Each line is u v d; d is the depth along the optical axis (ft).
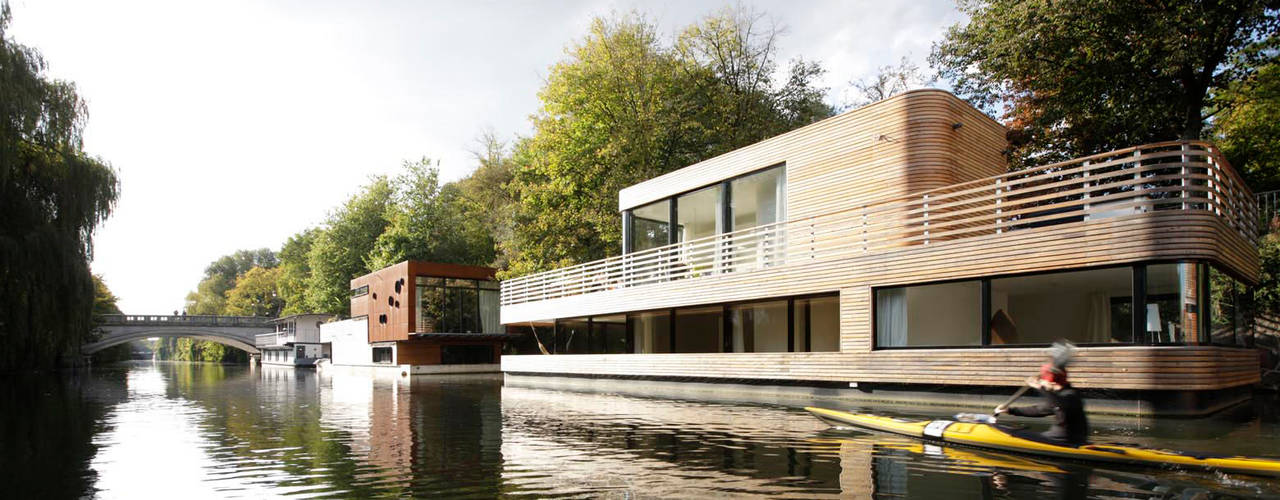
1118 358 41.57
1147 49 68.23
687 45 125.29
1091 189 43.65
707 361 66.85
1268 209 72.84
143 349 617.21
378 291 141.90
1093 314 54.49
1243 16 67.05
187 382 110.01
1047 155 83.71
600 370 80.48
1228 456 26.07
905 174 55.88
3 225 88.99
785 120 126.31
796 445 32.37
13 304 87.97
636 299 75.10
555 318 89.35
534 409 52.75
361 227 196.65
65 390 87.71
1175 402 40.19
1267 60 77.82
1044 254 44.62
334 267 195.11
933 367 49.01
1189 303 40.60
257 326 253.65
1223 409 44.93
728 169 70.59
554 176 115.75
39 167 91.61
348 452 32.78
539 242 118.42
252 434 40.19
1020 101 87.15
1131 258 41.45
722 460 28.68
